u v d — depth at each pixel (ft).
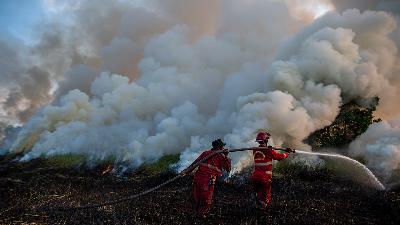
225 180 41.37
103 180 45.98
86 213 28.32
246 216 26.40
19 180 45.68
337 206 28.53
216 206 29.58
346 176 41.60
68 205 31.73
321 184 38.22
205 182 26.32
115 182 44.70
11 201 34.14
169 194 35.09
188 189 37.42
